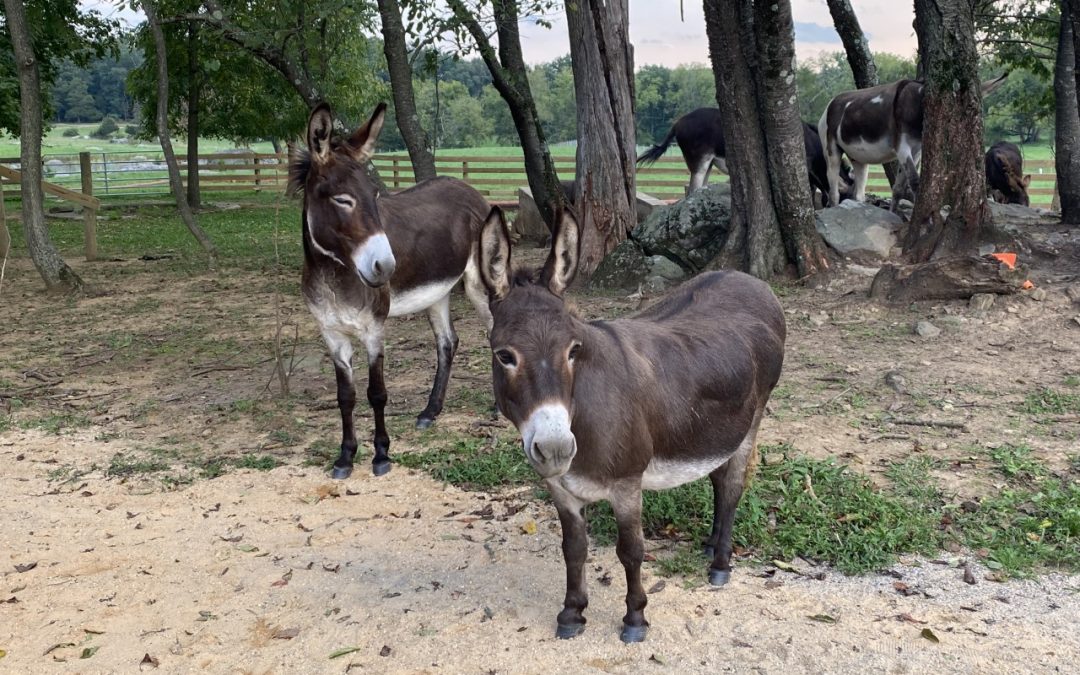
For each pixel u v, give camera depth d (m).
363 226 4.09
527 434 2.40
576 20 8.95
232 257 11.98
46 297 9.16
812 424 4.78
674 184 19.64
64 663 2.92
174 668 2.89
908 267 7.24
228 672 2.86
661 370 2.84
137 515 4.05
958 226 7.73
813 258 8.01
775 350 3.26
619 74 9.09
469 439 4.83
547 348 2.43
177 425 5.24
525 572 3.43
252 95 20.78
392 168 23.00
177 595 3.34
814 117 30.25
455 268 5.13
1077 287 6.67
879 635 2.90
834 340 6.39
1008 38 12.90
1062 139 9.30
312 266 4.32
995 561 3.32
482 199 5.61
